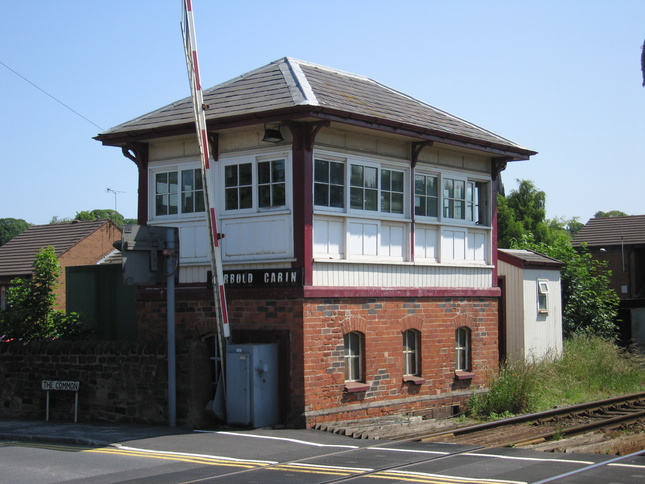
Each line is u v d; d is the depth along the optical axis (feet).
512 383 54.13
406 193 52.31
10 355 52.49
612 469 30.78
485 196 59.52
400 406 50.24
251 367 43.88
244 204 47.62
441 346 54.08
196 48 44.39
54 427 45.85
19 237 141.69
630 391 64.54
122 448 37.81
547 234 149.18
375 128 46.98
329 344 46.06
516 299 66.49
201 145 44.42
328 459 33.99
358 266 48.39
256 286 46.42
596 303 82.02
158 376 46.09
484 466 31.63
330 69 57.00
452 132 52.08
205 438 40.47
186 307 50.06
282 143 45.96
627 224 138.72
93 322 60.80
